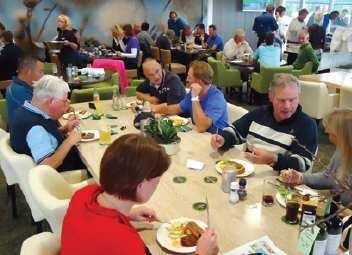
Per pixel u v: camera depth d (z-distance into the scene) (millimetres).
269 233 1435
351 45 6895
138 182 1103
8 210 2967
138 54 7133
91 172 2059
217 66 6156
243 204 1647
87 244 1057
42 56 8289
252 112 2398
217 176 1924
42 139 2199
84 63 6484
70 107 3229
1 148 2221
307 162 2016
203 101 2783
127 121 2912
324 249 1235
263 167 2021
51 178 1861
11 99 2984
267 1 10062
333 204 1298
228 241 1382
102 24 8719
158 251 1350
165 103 3334
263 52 6047
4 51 5672
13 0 7820
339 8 9195
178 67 7316
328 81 4809
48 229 2660
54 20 8266
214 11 9766
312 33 7398
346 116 1764
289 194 1671
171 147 2154
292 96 2098
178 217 1545
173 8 9336
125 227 1089
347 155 1749
